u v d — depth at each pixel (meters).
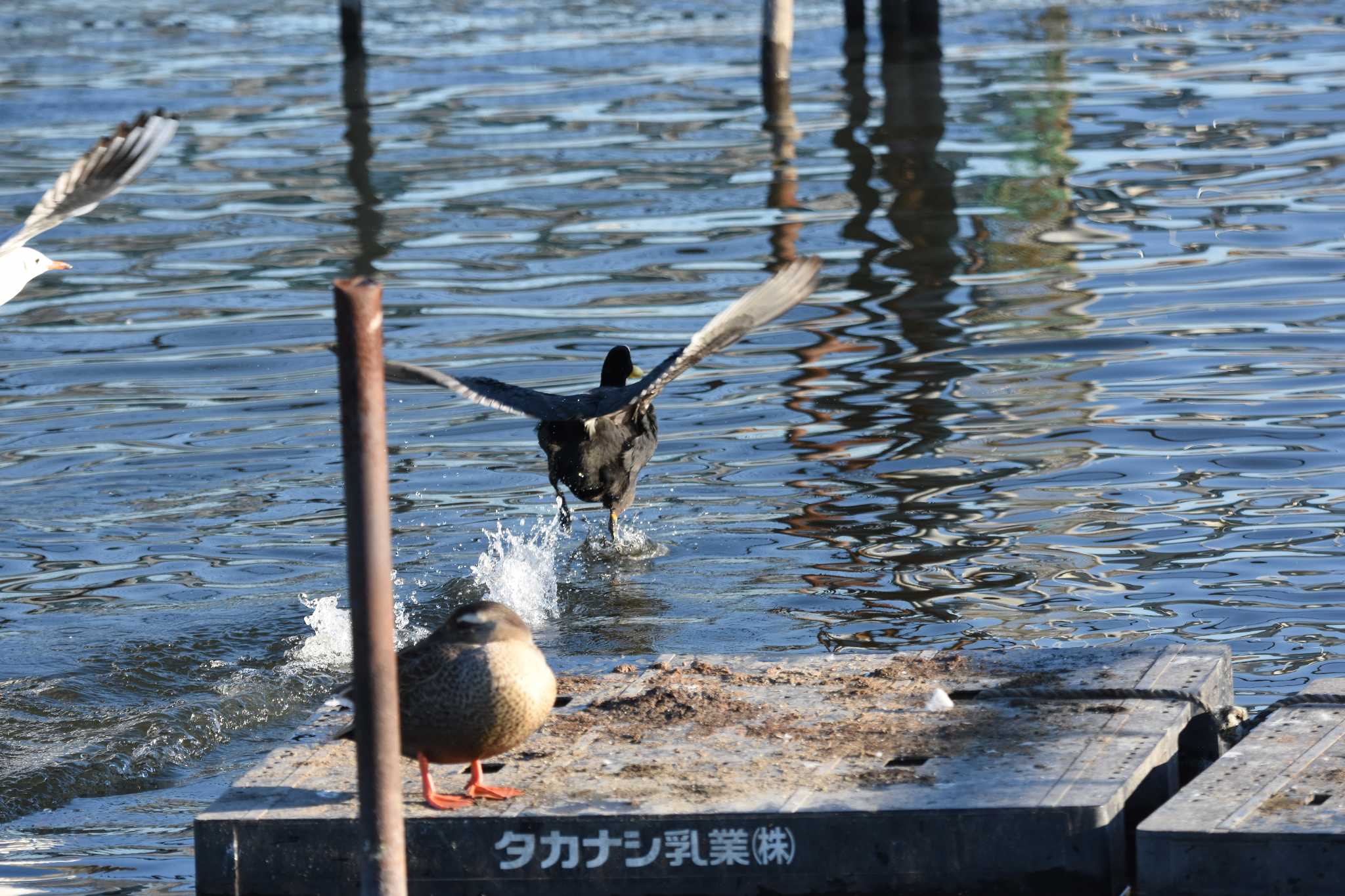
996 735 10.81
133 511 18.47
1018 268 26.52
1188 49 45.59
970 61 45.00
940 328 23.80
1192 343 22.56
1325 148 33.31
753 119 38.47
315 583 16.53
